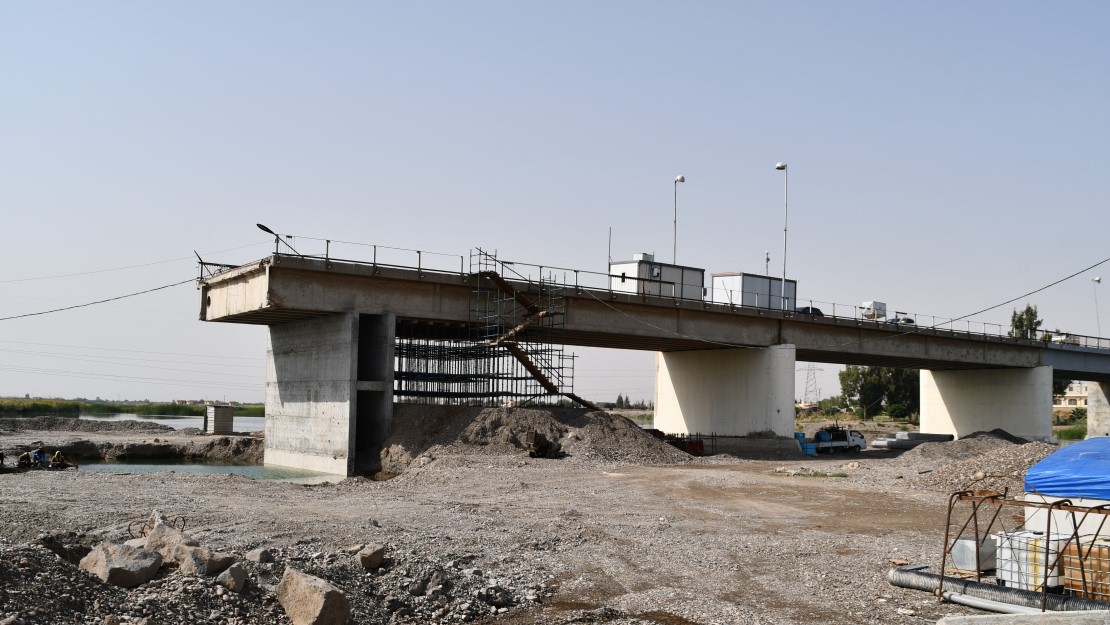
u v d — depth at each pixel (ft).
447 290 171.32
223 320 175.94
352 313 158.10
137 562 40.40
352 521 70.90
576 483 116.37
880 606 50.11
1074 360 289.12
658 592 52.65
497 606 48.67
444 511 82.94
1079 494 51.96
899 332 239.30
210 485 99.76
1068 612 42.19
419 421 162.09
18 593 34.37
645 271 211.61
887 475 132.46
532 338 194.39
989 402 287.07
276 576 43.98
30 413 407.44
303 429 169.27
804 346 221.66
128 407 547.90
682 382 240.73
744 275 225.15
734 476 131.44
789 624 45.98
